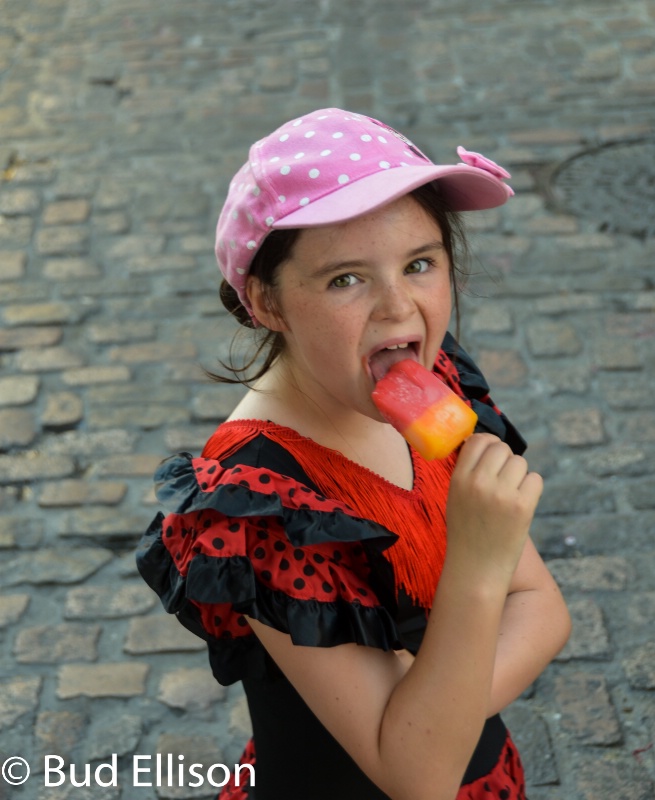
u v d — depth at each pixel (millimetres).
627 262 4926
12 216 5574
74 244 5312
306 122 1391
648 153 5738
